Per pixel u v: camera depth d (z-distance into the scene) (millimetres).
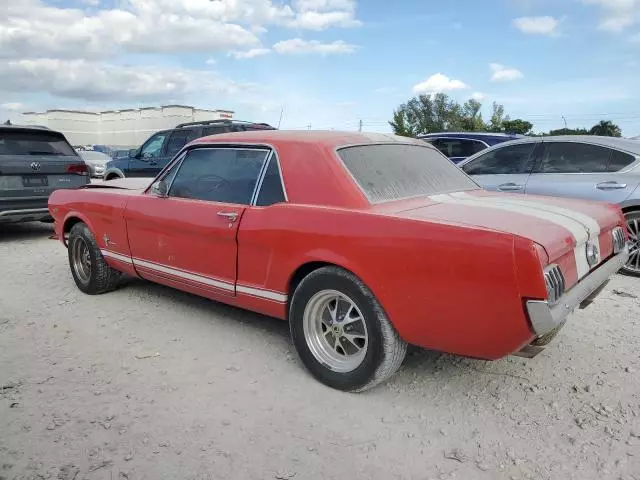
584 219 3318
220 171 4117
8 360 3936
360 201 3314
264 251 3648
